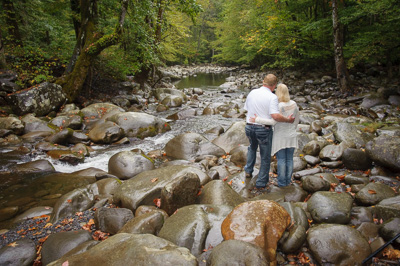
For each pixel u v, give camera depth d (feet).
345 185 14.20
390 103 33.55
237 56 118.01
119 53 44.98
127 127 27.37
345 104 36.81
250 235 8.70
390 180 13.78
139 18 38.91
